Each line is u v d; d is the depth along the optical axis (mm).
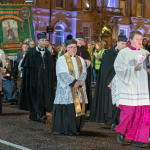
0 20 9977
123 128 5465
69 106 6129
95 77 14117
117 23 30953
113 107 6609
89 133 6348
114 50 6723
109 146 5379
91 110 6836
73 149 5176
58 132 6406
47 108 7590
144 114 5367
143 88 5391
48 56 7805
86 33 29438
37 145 5410
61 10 27891
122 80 5402
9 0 15039
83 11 28953
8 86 10227
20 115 8414
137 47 5469
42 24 26812
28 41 10172
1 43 10008
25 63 7656
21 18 10125
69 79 6016
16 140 5742
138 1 32625
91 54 13234
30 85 7633
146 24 33062
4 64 8570
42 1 26734
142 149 5246
